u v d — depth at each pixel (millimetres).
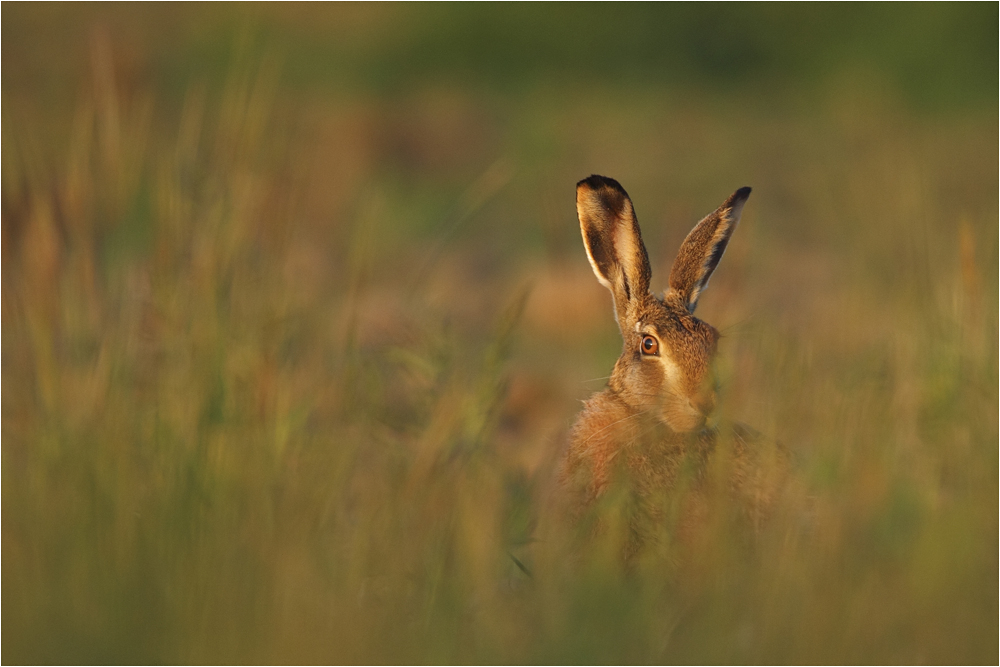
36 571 10781
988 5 51719
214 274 13711
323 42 57375
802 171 37312
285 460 12570
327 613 10438
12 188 15711
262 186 14977
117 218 14625
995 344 14578
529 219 33812
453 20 55938
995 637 10203
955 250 19453
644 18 56188
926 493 12195
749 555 11406
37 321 13547
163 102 37469
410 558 11508
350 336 14867
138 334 13953
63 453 12148
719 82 54469
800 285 25219
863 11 54094
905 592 10523
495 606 10906
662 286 22703
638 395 13359
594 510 11883
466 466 13438
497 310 25688
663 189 37469
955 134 42125
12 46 52719
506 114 47094
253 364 13320
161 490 11688
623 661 9922
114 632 10141
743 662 9852
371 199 33188
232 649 9828
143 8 60500
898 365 14734
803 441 13930
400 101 48594
